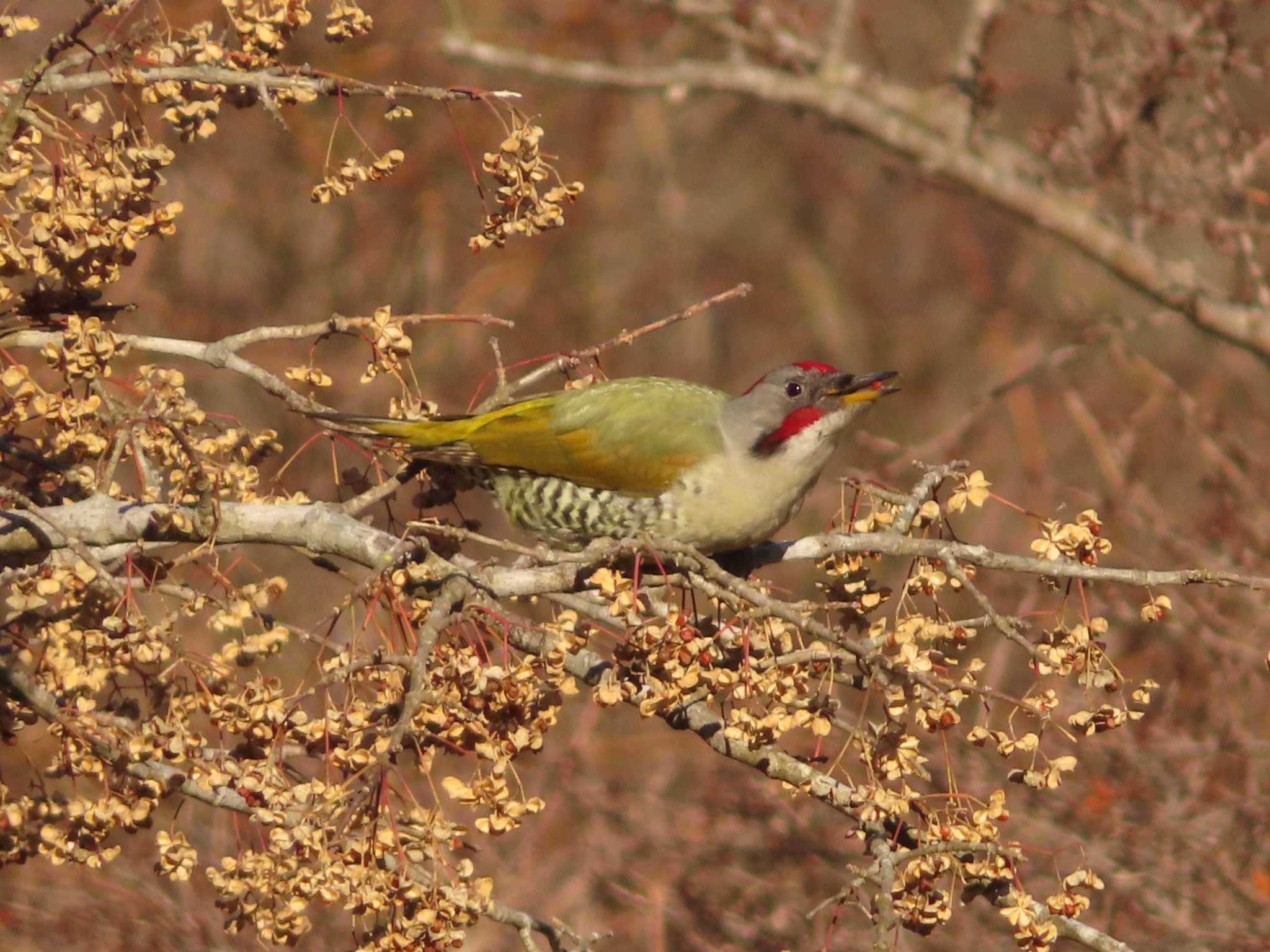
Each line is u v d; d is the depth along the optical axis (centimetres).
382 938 694
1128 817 1308
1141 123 1714
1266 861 1298
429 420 933
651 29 2314
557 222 834
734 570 995
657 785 1516
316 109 2061
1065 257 2258
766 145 2478
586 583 810
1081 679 743
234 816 780
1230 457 1714
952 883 759
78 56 816
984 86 1988
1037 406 2011
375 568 774
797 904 1357
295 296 2061
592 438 958
